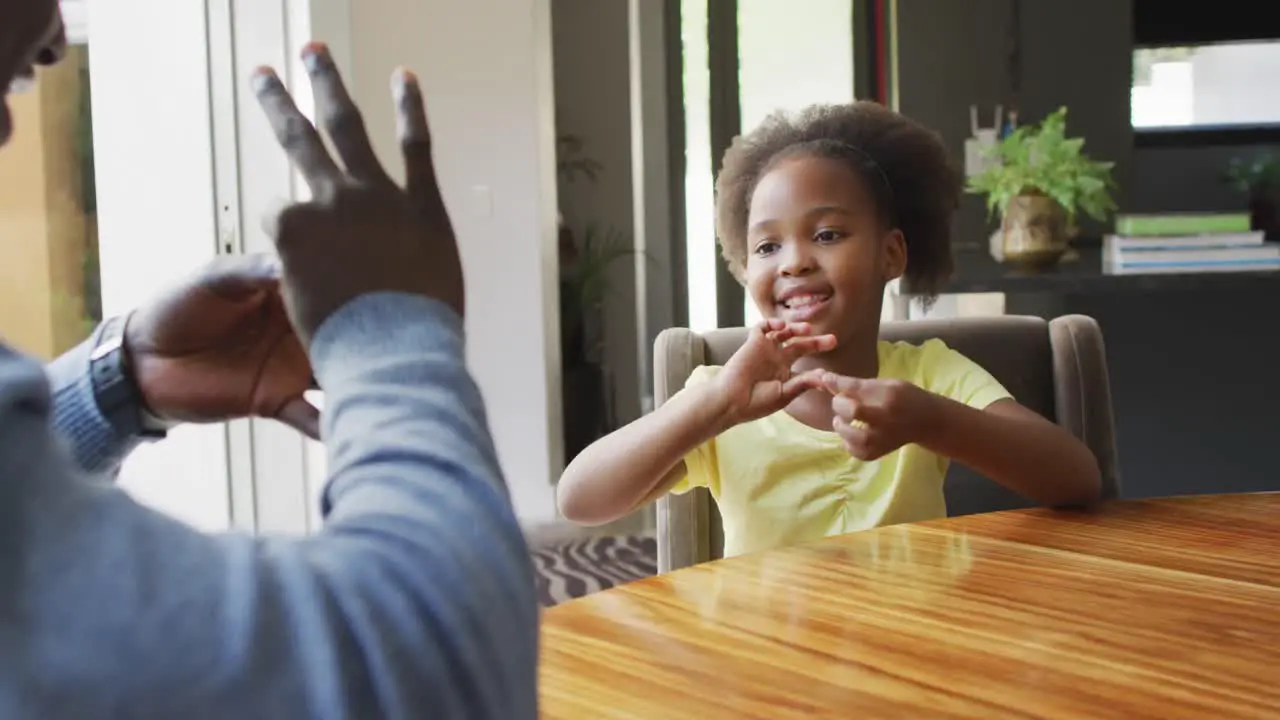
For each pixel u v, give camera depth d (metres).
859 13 4.23
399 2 3.65
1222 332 2.97
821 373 1.07
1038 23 3.78
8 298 2.65
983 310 2.91
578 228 5.23
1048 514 1.00
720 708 0.59
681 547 1.26
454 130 3.80
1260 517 0.98
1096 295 2.95
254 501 2.63
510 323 3.91
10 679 0.25
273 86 0.41
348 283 0.37
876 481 1.21
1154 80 3.79
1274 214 3.30
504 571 0.32
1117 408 3.02
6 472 0.27
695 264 4.85
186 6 2.59
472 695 0.30
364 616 0.29
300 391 0.53
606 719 0.58
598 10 5.15
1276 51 3.73
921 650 0.66
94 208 2.64
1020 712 0.57
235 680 0.27
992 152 2.78
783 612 0.74
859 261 1.21
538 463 3.97
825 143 1.26
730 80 4.59
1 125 0.33
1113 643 0.67
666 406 1.13
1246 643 0.67
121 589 0.27
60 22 0.34
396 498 0.32
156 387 0.51
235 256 0.52
